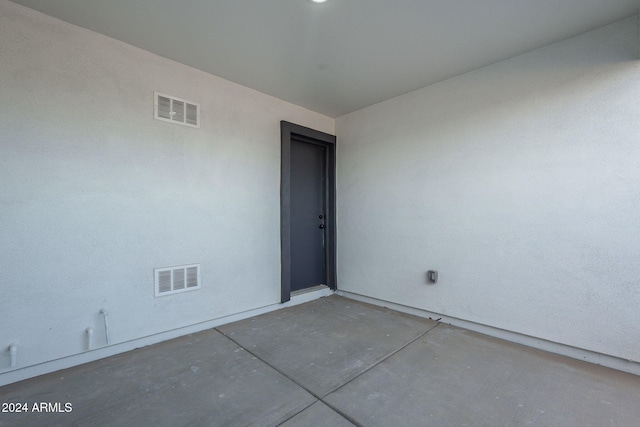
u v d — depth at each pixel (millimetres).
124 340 2346
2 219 1881
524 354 2309
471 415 1604
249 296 3150
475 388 1854
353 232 3875
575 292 2232
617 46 2072
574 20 2055
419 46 2391
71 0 1866
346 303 3682
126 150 2359
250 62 2648
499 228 2607
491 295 2656
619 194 2059
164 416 1595
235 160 3039
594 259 2154
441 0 1859
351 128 3914
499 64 2621
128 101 2371
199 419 1572
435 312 3053
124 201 2348
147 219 2463
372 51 2463
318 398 1757
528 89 2459
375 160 3613
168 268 2576
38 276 1994
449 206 2936
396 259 3391
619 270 2059
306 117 3764
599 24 2100
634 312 2008
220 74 2871
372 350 2379
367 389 1845
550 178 2346
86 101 2180
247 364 2154
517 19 2047
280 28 2158
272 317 3162
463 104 2846
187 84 2703
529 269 2447
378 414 1613
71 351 2113
